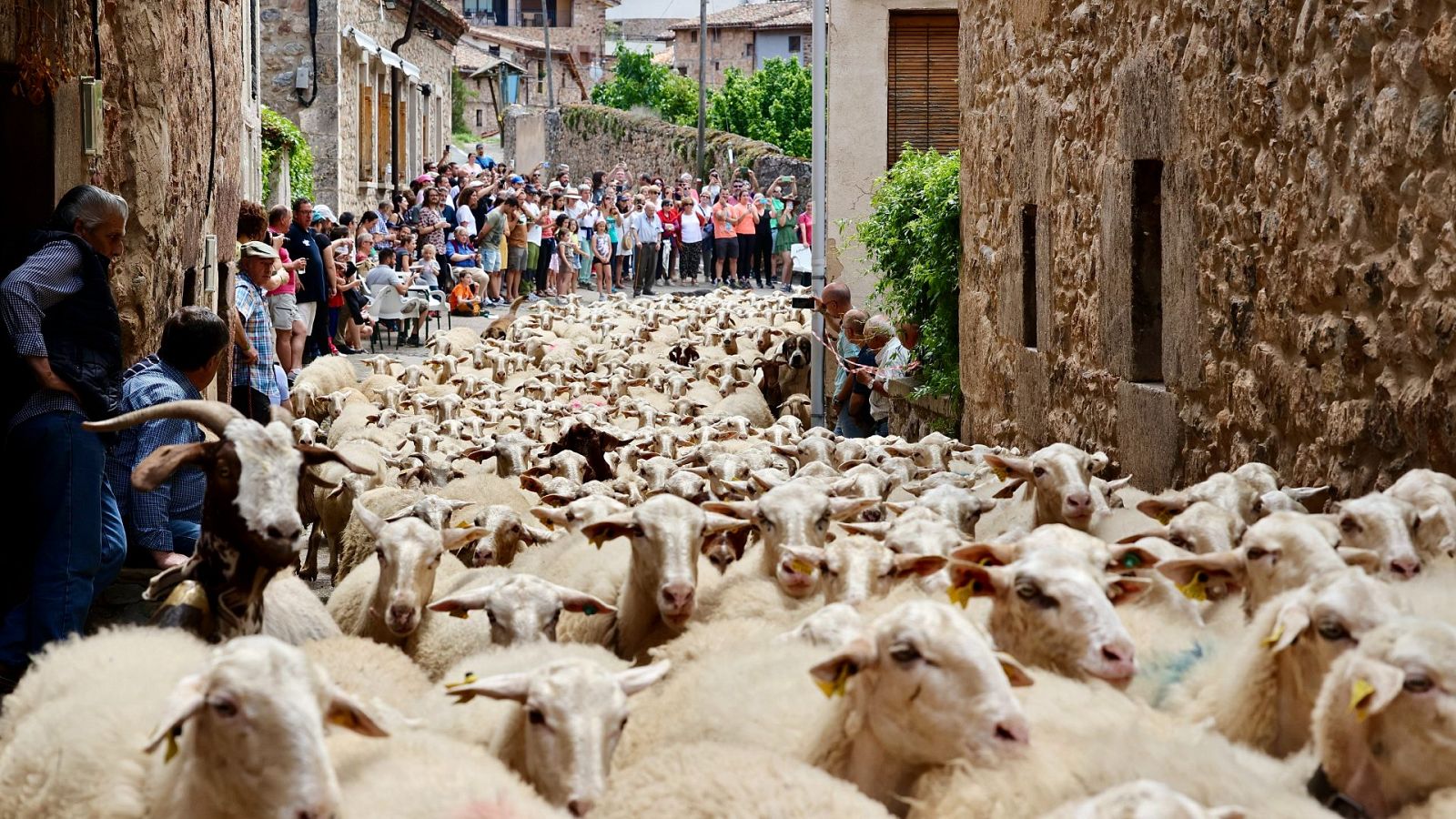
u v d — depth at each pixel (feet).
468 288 103.35
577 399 60.59
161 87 35.35
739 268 139.33
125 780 15.87
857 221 64.69
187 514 28.12
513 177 131.85
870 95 65.92
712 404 61.93
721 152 172.14
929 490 31.71
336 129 104.32
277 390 48.42
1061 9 38.70
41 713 17.61
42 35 29.81
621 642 25.29
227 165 45.16
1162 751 14.73
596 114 206.28
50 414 25.12
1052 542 19.07
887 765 16.16
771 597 24.09
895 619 15.93
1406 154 22.66
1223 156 29.48
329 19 103.60
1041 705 16.25
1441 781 14.56
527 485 35.73
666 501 24.75
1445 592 18.89
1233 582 21.16
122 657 18.74
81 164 31.89
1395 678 14.29
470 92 265.54
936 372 52.80
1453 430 21.45
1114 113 34.81
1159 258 34.12
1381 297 23.50
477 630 25.34
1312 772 15.31
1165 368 32.50
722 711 18.12
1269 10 27.30
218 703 14.20
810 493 26.00
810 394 69.15
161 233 35.68
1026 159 41.68
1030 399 41.45
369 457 40.27
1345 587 16.28
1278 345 27.32
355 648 22.33
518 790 15.49
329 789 14.15
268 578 21.67
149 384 27.45
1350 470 24.54
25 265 25.17
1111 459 35.24
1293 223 26.50
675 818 14.92
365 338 87.97
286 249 65.77
